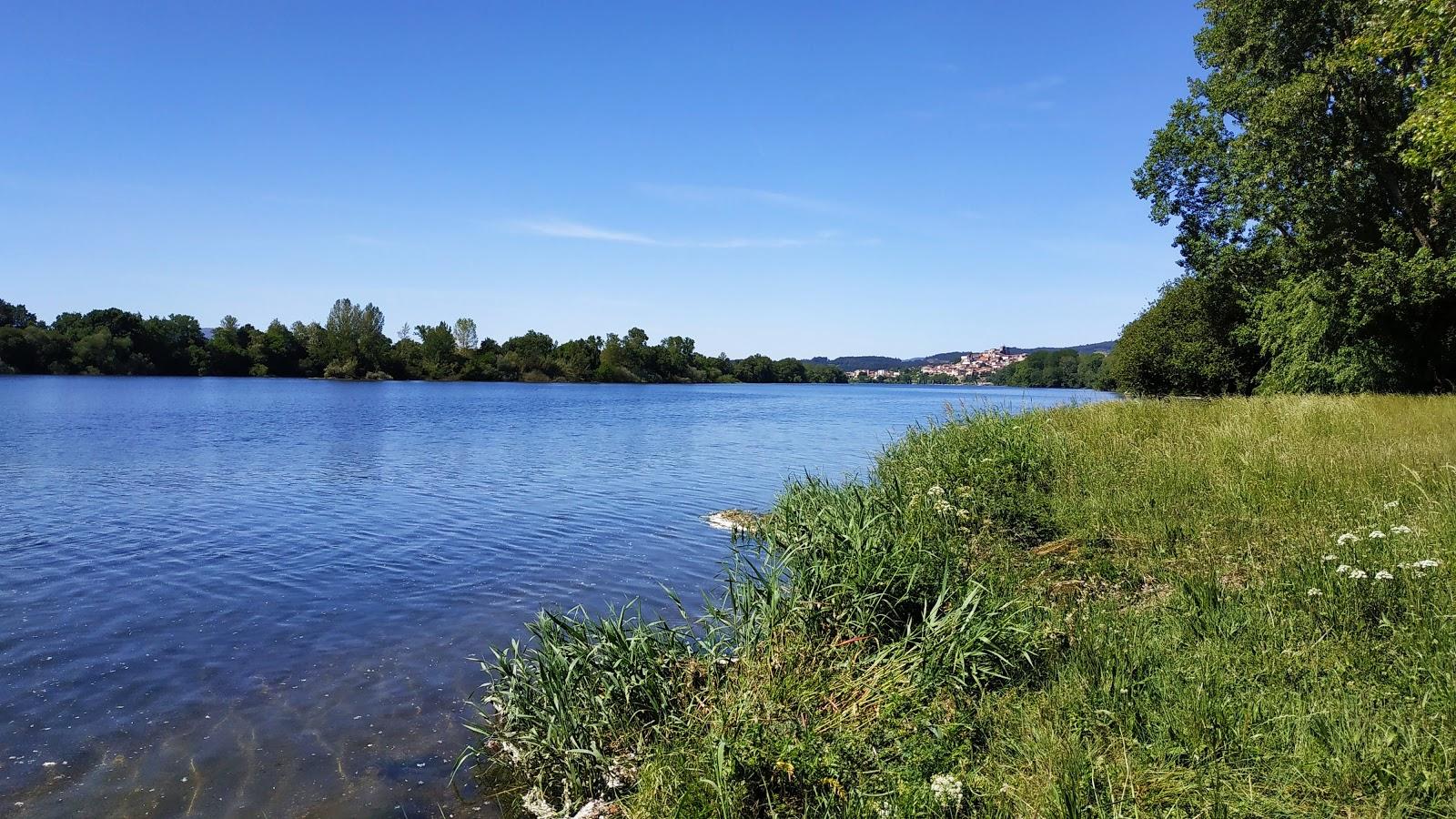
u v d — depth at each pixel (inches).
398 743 254.4
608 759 216.1
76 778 231.5
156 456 1008.9
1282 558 267.1
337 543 535.2
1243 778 155.6
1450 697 167.6
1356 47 734.5
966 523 377.1
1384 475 366.9
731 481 844.6
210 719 270.5
